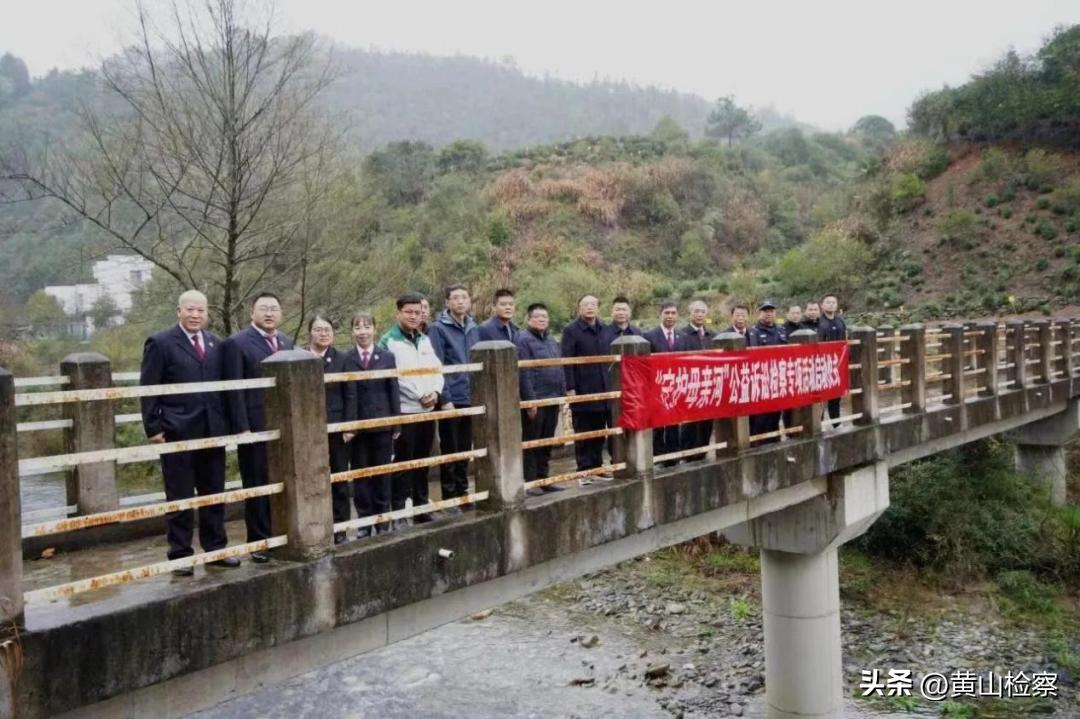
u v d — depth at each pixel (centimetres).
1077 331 1791
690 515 749
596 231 4484
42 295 2306
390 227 3691
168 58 1348
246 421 525
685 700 1130
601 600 1515
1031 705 1080
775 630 1029
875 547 1550
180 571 473
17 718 348
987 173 3562
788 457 885
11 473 354
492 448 575
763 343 1052
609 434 682
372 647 530
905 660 1216
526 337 746
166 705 427
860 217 3791
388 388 627
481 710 1111
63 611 380
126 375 686
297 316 1605
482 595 607
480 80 12538
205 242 1430
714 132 7150
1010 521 1503
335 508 622
